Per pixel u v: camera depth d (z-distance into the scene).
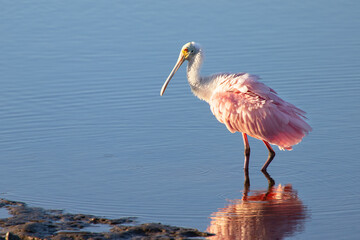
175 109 19.14
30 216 12.11
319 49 23.62
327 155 15.46
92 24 26.70
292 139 14.60
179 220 11.97
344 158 15.22
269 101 14.63
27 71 22.20
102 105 19.44
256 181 14.13
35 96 20.11
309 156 15.50
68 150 16.12
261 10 28.12
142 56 23.41
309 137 16.66
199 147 16.36
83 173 14.62
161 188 13.69
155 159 15.52
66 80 21.44
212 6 28.72
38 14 27.92
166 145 16.50
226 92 15.20
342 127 17.19
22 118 18.39
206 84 15.92
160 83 21.27
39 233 11.33
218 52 23.36
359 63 22.20
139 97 20.09
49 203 12.88
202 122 18.16
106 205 12.75
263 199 13.02
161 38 24.95
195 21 26.69
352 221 11.76
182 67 22.55
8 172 14.69
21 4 29.20
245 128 14.84
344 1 29.30
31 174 14.55
